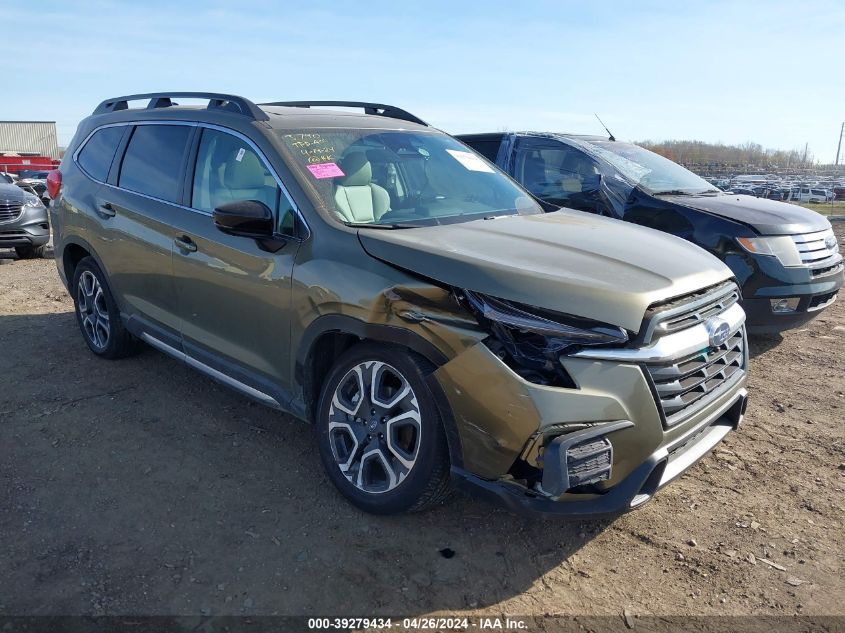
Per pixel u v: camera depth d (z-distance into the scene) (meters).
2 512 3.16
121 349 4.99
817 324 6.85
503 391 2.60
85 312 5.16
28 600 2.60
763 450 4.02
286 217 3.41
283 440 3.94
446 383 2.73
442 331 2.74
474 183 4.16
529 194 4.42
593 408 2.56
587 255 3.02
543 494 2.62
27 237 9.64
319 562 2.88
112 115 4.98
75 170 5.11
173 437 3.94
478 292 2.68
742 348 3.43
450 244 3.02
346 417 3.19
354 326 2.99
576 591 2.77
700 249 3.55
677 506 3.40
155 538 3.00
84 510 3.20
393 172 3.83
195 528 3.09
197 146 4.04
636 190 6.11
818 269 5.46
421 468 2.87
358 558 2.91
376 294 2.92
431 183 3.94
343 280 3.04
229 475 3.55
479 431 2.67
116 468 3.59
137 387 4.64
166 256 4.05
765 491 3.55
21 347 5.42
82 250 5.11
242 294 3.56
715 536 3.15
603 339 2.59
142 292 4.37
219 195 3.81
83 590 2.66
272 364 3.50
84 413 4.23
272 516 3.19
